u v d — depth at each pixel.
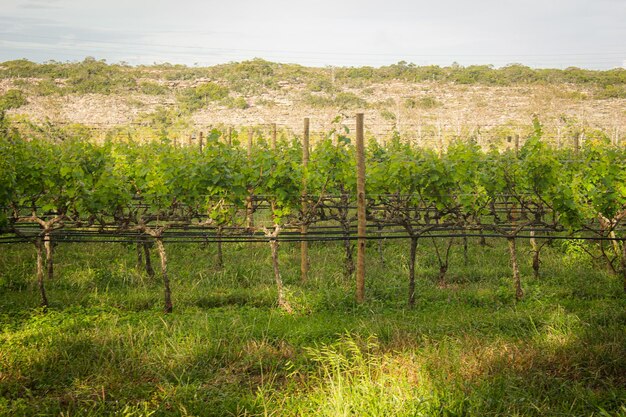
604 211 9.92
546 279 11.08
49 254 10.89
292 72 69.12
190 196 9.52
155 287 10.62
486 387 5.64
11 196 8.84
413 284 9.54
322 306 9.20
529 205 14.19
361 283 9.38
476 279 11.41
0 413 5.32
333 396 5.32
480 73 70.56
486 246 14.16
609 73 69.75
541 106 54.69
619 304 9.09
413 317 8.47
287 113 50.88
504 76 69.06
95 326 7.93
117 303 9.48
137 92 56.19
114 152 13.92
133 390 5.89
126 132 38.31
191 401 5.61
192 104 52.91
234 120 48.38
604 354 6.42
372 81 66.88
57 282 10.62
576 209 9.71
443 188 9.72
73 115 47.41
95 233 9.44
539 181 9.70
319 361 6.61
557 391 5.71
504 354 6.48
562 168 10.52
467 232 12.53
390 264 12.48
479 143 30.89
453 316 8.51
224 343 7.15
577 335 7.09
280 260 12.65
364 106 54.78
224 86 58.81
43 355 6.61
